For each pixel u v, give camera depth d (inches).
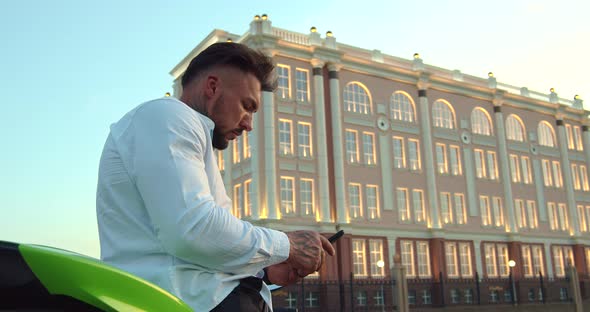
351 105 1264.8
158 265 48.9
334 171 1190.3
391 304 1165.1
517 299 1344.7
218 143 62.4
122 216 50.8
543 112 1616.6
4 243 37.6
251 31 1175.6
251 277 53.8
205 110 60.6
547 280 1433.3
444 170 1378.0
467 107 1464.1
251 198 1107.9
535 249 1488.7
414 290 1221.7
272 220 1082.1
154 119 50.7
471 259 1352.1
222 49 61.0
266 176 1104.8
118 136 52.6
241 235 49.3
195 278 48.7
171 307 43.5
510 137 1534.2
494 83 1515.7
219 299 48.9
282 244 53.6
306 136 1186.0
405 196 1294.3
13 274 37.3
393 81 1346.0
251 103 62.1
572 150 1668.3
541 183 1558.8
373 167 1254.9
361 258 1181.1
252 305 52.4
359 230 1190.9
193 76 61.7
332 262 1125.7
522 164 1536.7
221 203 56.4
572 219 1590.8
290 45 1189.7
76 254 40.5
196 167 49.9
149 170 47.9
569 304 1263.5
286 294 1057.5
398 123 1322.6
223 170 1219.2
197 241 46.4
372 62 1299.2
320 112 1199.6
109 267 41.0
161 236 47.4
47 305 38.5
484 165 1451.8
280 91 1168.2
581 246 1584.6
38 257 37.8
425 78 1378.0
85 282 39.1
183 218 46.2
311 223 1138.7
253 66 61.7
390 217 1251.2
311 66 1223.5
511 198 1465.3
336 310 1086.4
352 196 1212.5
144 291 42.0
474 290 1299.2
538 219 1521.9
